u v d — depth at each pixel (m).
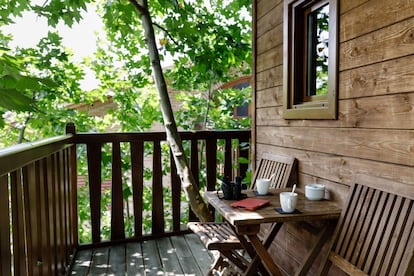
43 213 1.93
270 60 2.66
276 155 2.53
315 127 2.05
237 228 1.59
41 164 1.90
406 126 1.39
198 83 4.45
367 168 1.62
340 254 1.61
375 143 1.56
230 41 3.95
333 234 1.69
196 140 3.29
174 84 4.53
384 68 1.50
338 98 1.82
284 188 2.22
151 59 2.90
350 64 1.73
